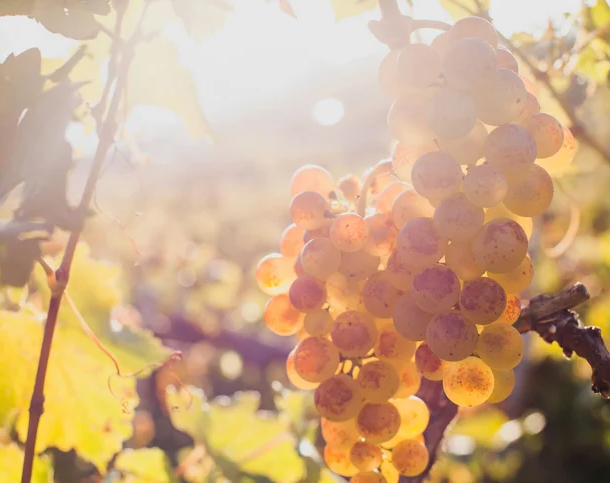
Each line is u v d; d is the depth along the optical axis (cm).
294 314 39
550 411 138
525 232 37
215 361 146
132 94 46
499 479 133
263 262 40
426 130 35
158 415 99
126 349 47
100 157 40
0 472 45
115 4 40
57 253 48
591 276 116
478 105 35
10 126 38
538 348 114
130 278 145
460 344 34
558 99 53
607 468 134
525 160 35
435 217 35
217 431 53
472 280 35
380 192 38
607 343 97
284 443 52
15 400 45
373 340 37
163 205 312
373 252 37
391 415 37
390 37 36
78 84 38
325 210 38
